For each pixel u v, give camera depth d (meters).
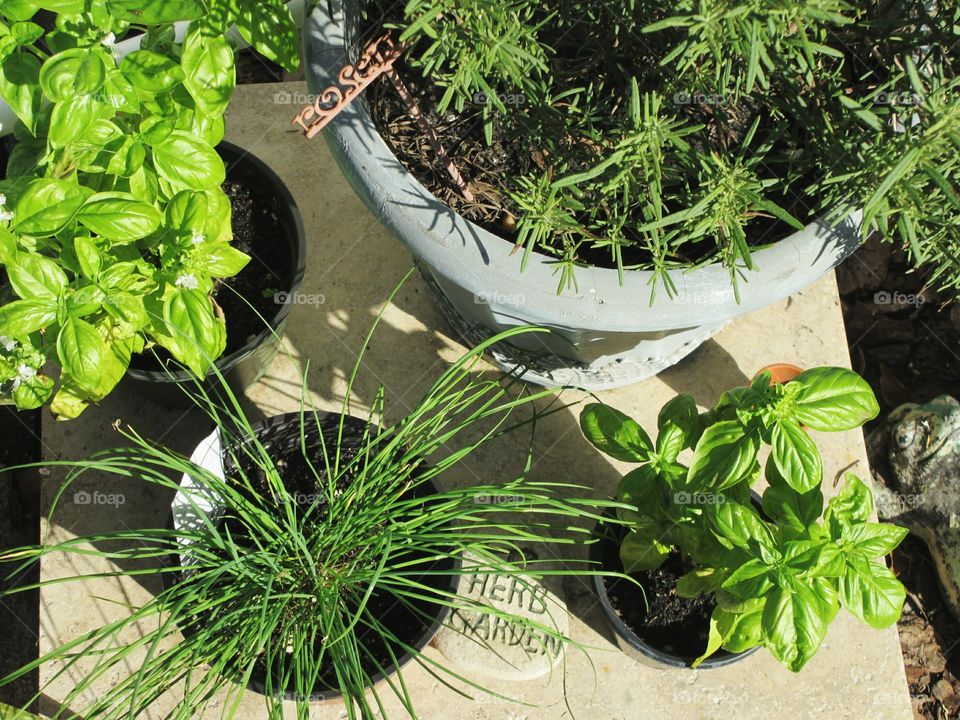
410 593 1.21
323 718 1.59
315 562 1.32
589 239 1.32
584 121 1.26
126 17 1.16
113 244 1.30
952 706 1.87
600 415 1.36
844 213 1.12
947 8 1.13
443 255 1.23
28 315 1.22
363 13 1.34
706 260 1.23
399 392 1.78
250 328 1.58
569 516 1.70
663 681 1.63
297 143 1.91
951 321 2.14
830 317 1.85
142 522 1.69
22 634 1.83
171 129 1.24
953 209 1.17
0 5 1.13
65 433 1.72
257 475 1.44
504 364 1.74
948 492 1.88
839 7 1.03
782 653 1.18
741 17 0.96
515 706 1.61
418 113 1.29
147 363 1.55
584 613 1.66
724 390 1.81
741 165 1.21
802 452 1.21
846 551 1.23
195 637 1.19
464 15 1.10
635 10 1.23
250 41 1.25
